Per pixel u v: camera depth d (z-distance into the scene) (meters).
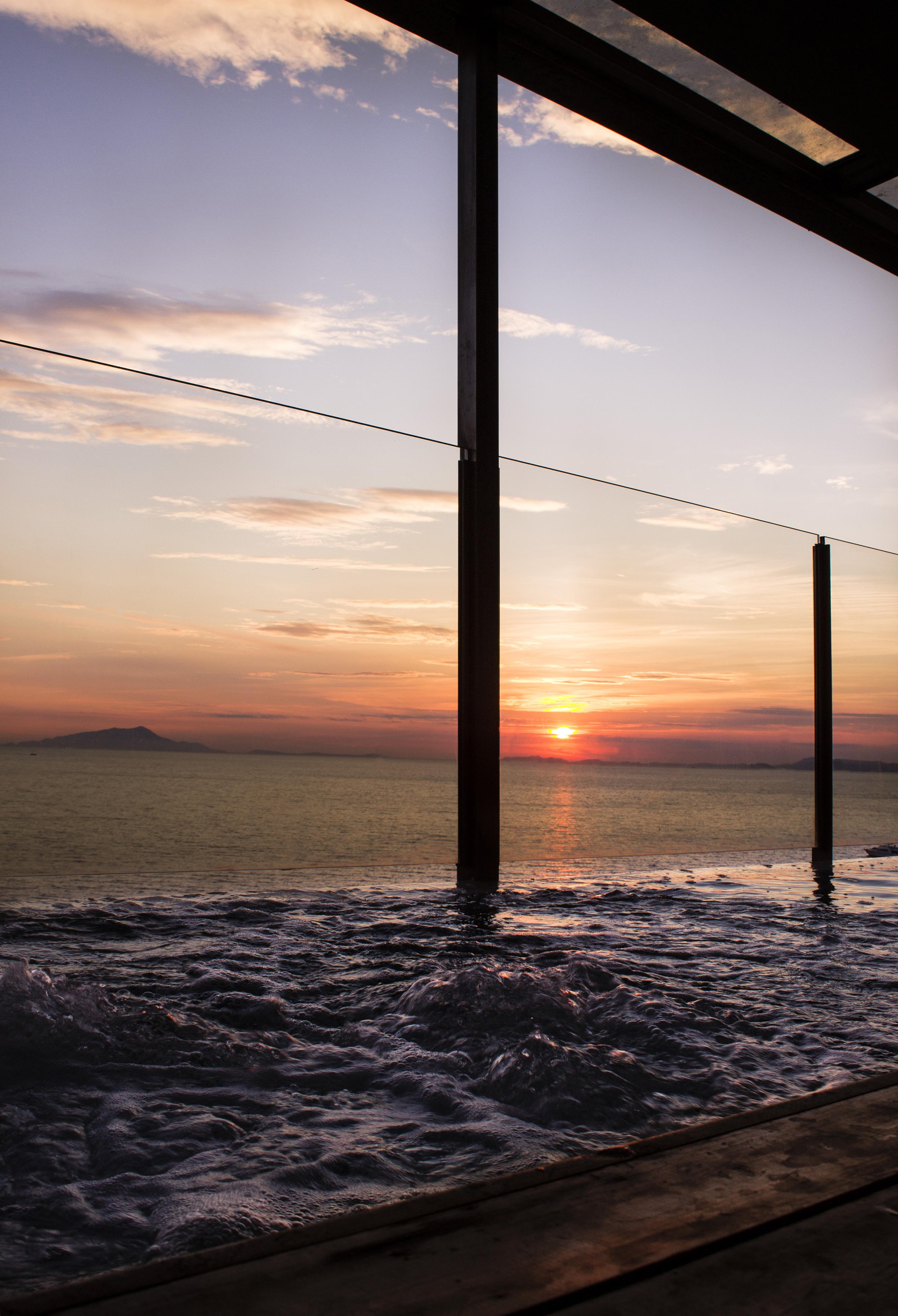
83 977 1.80
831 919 2.86
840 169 5.09
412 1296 0.68
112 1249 0.85
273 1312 0.66
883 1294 0.71
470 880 3.40
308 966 2.00
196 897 2.86
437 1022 1.58
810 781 4.91
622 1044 1.51
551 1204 0.84
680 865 4.26
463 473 3.56
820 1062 1.47
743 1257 0.76
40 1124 1.12
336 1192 0.97
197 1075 1.32
